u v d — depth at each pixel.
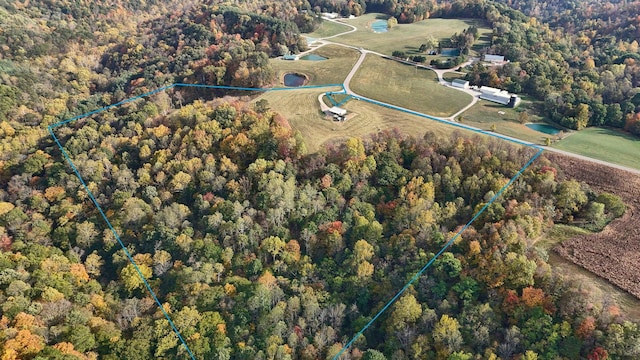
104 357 92.06
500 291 100.00
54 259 112.88
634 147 140.25
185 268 109.94
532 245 108.31
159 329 97.56
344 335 100.31
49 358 84.56
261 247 115.75
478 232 111.38
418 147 133.62
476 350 91.62
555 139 144.50
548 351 87.94
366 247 110.06
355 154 129.00
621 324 88.31
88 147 151.38
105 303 106.12
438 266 105.69
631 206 115.69
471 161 127.38
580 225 113.94
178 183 131.12
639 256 103.75
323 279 110.62
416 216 115.75
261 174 127.25
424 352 93.19
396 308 98.31
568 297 94.12
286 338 98.62
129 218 123.75
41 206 131.88
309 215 121.88
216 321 99.75
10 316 93.44
